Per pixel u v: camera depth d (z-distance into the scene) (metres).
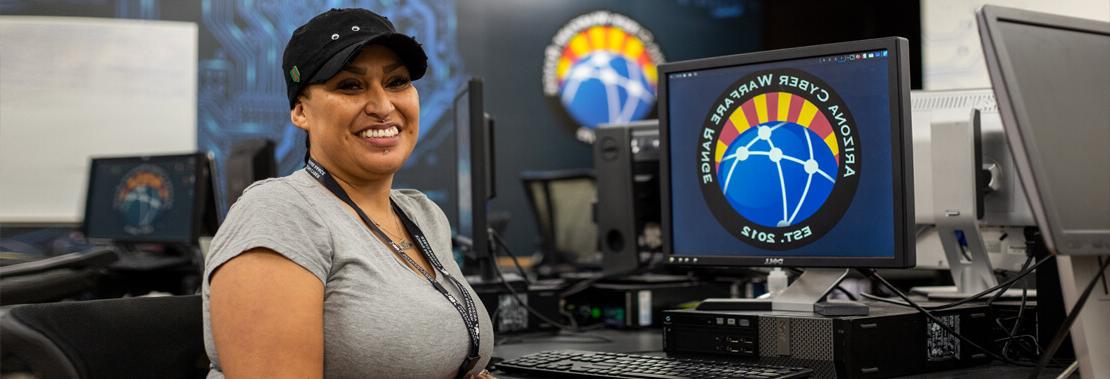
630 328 2.41
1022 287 2.09
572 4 7.09
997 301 1.97
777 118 1.79
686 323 1.79
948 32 5.03
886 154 1.68
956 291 2.18
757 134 1.82
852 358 1.58
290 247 1.32
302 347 1.29
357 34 1.44
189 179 4.00
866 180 1.70
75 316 1.40
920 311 1.70
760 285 2.68
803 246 1.76
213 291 1.31
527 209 6.99
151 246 4.33
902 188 1.65
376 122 1.46
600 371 1.57
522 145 6.99
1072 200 1.25
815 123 1.75
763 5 7.31
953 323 1.75
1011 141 1.22
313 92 1.46
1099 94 1.33
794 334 1.64
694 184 1.89
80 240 6.11
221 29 6.39
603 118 7.14
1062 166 1.26
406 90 1.52
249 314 1.27
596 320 2.50
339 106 1.45
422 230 1.61
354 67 1.45
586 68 7.11
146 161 4.16
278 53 6.50
